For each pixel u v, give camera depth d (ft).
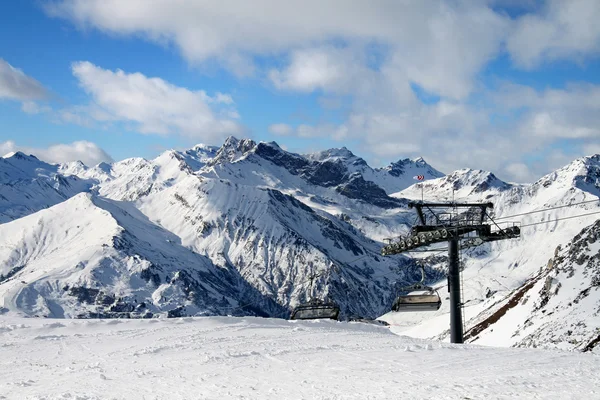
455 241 147.64
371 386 75.87
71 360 105.19
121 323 151.84
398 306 156.25
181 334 134.72
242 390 75.61
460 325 146.00
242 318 163.73
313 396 70.95
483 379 77.92
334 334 136.98
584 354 103.45
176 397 72.54
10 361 104.99
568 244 289.33
